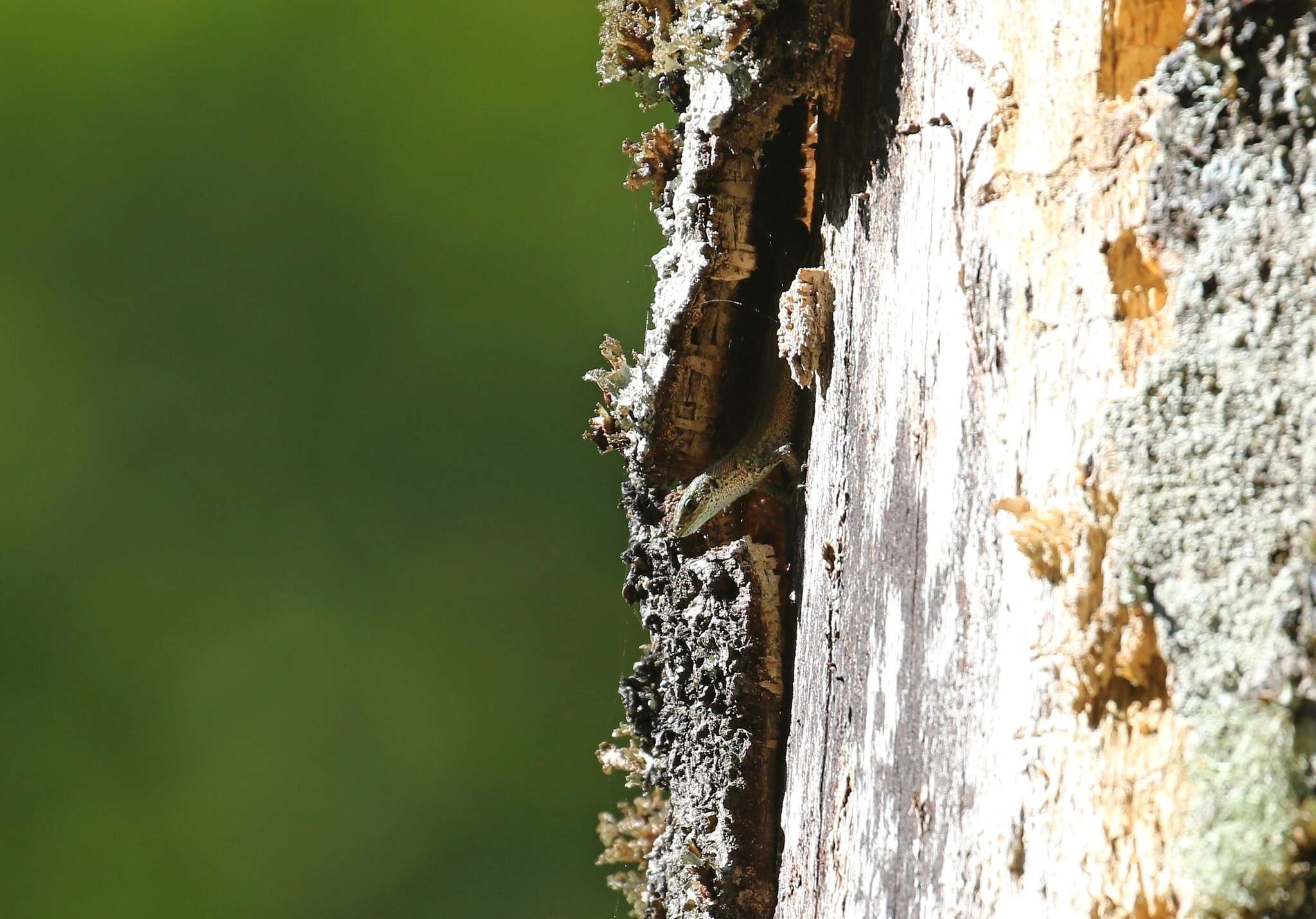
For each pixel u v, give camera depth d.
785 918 3.59
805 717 3.58
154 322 6.06
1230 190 3.09
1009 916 3.49
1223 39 3.12
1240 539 2.91
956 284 3.52
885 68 3.55
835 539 3.57
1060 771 3.38
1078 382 3.49
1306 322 2.89
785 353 3.59
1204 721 2.90
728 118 3.58
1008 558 3.50
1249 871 2.74
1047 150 3.50
